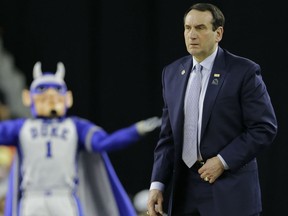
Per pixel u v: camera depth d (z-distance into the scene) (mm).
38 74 23344
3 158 26234
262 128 13680
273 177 26219
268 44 25938
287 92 25984
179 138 14109
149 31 29031
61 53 29922
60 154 22266
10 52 30797
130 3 29188
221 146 13883
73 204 22172
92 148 22281
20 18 30469
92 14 29703
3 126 22500
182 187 14344
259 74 14031
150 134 28875
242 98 13805
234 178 13883
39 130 22469
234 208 13766
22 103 30188
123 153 29359
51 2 30062
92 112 29703
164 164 14570
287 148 26000
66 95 23203
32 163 22203
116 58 29359
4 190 25875
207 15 13883
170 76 14641
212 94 13891
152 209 14477
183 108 14141
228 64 14070
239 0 25938
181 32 27734
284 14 25891
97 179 22938
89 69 29688
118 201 22922
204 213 14016
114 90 29406
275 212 26266
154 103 29000
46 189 22125
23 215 21938
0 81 30250
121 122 29406
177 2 27766
